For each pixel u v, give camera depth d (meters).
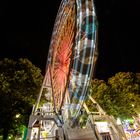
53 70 20.36
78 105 16.02
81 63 15.67
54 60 20.31
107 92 34.66
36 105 21.91
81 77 15.72
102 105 33.91
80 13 16.17
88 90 15.93
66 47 18.11
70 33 17.59
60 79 18.69
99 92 34.91
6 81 28.11
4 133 25.12
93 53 15.78
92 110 30.08
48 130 22.42
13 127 25.67
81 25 16.02
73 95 16.11
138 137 30.08
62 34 19.70
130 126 33.44
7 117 25.58
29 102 27.78
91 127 16.84
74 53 15.67
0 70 29.95
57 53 19.98
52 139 19.33
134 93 34.62
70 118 16.61
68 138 15.35
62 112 17.34
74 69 15.66
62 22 20.02
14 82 28.59
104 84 35.69
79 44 15.80
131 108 34.09
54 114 18.52
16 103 26.78
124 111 33.69
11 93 26.98
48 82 22.86
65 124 16.45
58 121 16.92
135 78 36.59
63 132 16.05
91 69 15.73
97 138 16.02
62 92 18.03
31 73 31.02
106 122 18.17
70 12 18.14
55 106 18.47
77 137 15.55
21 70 30.08
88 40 15.84
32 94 29.23
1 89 26.75
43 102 29.14
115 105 33.72
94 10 16.56
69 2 18.66
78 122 17.06
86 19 16.12
